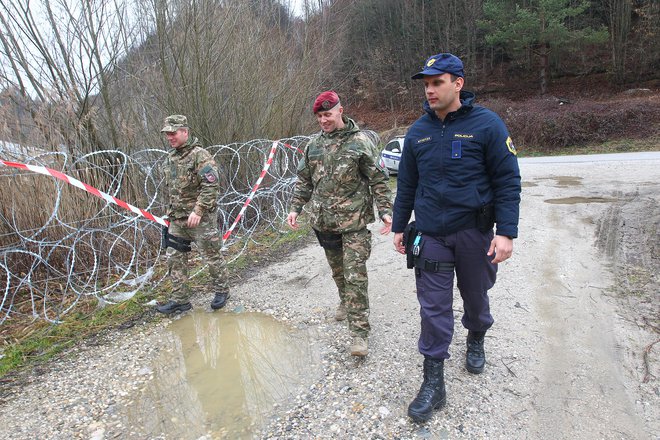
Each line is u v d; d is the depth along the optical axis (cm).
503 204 217
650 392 243
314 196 302
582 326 316
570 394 246
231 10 733
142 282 453
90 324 389
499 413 235
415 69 2895
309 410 251
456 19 2759
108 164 557
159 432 244
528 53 2583
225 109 754
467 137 220
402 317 353
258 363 309
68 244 460
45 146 487
